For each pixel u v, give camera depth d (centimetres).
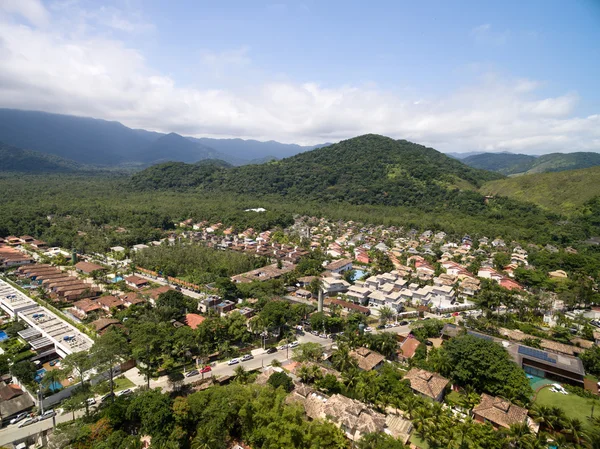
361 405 7638
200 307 13538
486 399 8081
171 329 10756
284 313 11950
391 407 8194
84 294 14088
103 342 8438
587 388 9062
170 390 8669
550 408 7662
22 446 6838
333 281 16100
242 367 9206
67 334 10781
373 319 13425
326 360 10069
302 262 18800
